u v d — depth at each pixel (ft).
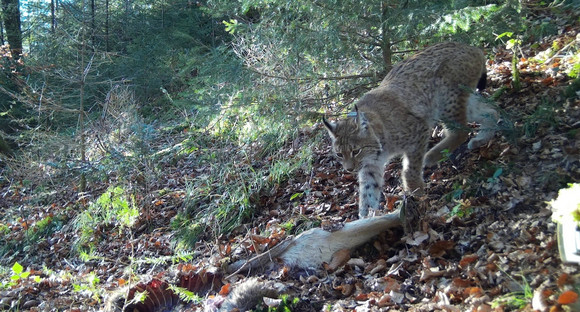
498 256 12.60
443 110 18.94
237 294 13.57
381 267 14.19
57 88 42.37
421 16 18.99
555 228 12.69
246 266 15.78
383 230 15.52
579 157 14.88
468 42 21.45
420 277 13.09
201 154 29.27
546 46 23.25
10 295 19.22
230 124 28.94
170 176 28.30
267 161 24.62
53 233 28.02
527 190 14.73
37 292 19.53
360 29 21.36
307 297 13.76
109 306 15.19
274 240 16.89
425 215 15.33
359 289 13.58
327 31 19.80
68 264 23.43
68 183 33.19
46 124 40.60
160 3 48.29
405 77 19.01
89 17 48.26
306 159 22.79
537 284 11.09
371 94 18.72
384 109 18.04
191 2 46.98
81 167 31.78
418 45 23.17
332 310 12.76
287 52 21.86
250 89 21.56
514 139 16.67
